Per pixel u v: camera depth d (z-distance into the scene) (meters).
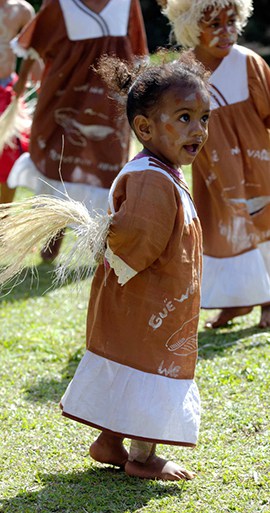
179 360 3.93
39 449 4.38
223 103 6.03
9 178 8.16
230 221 6.10
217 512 3.66
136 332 3.87
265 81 6.07
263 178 6.16
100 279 3.96
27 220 3.92
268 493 3.80
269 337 5.96
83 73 7.78
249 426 4.50
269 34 20.89
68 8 7.74
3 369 5.64
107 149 7.89
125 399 3.87
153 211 3.73
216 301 6.15
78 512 3.73
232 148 6.05
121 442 4.12
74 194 7.96
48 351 6.01
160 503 3.75
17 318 6.81
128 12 7.88
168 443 3.88
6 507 3.78
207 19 5.85
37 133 7.98
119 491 3.90
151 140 3.92
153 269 3.86
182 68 3.91
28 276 7.96
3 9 8.69
